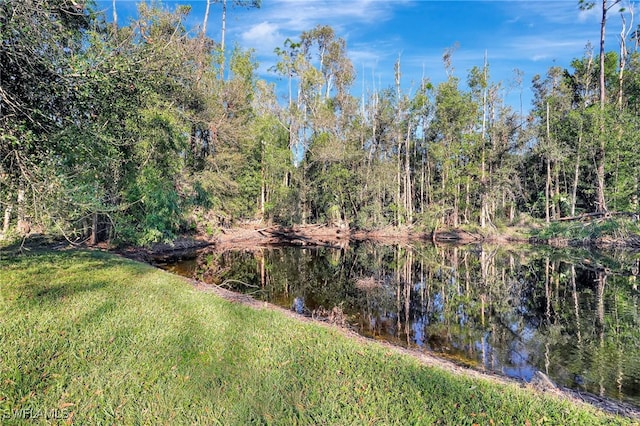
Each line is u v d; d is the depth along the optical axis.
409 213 28.30
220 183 20.08
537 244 21.66
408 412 3.07
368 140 28.95
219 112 20.30
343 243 23.67
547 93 30.53
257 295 9.77
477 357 5.82
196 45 17.98
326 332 5.09
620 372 5.28
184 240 19.14
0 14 4.20
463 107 25.97
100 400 2.95
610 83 24.72
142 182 12.52
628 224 16.67
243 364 3.76
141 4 13.09
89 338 4.09
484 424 2.94
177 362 3.67
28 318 4.57
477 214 27.94
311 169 29.11
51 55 4.92
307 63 30.28
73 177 6.26
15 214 5.81
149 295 6.21
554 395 3.80
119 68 5.51
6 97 4.68
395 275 13.50
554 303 9.51
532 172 29.69
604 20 19.73
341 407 3.09
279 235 24.92
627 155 18.64
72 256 9.94
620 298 10.00
